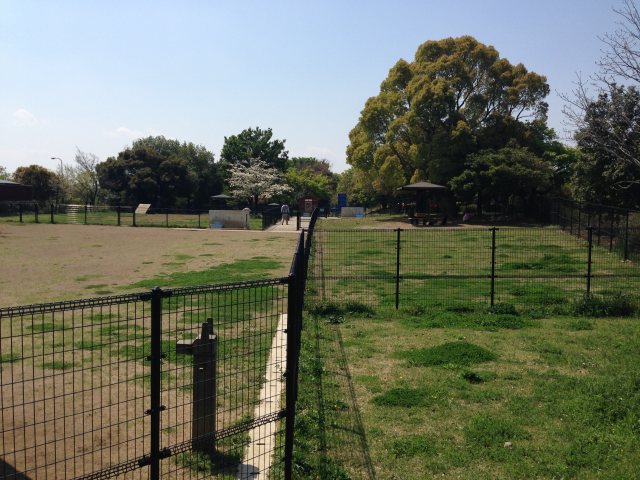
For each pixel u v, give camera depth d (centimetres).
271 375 742
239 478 500
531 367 866
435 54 5009
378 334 1067
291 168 8650
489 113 4941
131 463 414
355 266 1920
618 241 2136
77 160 7488
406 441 598
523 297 1393
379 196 6850
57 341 908
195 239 3094
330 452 570
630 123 1656
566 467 543
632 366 859
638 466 541
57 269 1873
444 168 4500
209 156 7962
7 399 663
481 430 624
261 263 2059
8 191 5656
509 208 4641
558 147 4950
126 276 1723
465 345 955
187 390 703
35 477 482
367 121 5044
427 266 1920
